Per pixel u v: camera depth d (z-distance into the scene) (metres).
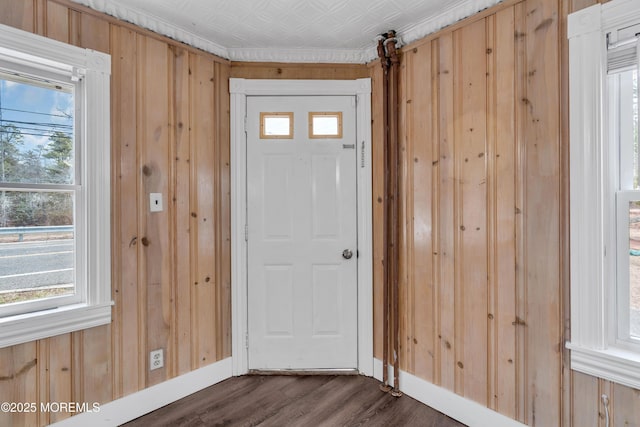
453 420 1.89
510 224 1.68
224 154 2.33
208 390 2.18
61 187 1.71
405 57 2.13
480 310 1.80
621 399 1.38
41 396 1.61
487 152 1.76
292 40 2.21
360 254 2.36
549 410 1.56
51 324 1.61
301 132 2.36
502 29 1.70
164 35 2.02
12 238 1.60
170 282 2.06
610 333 1.45
